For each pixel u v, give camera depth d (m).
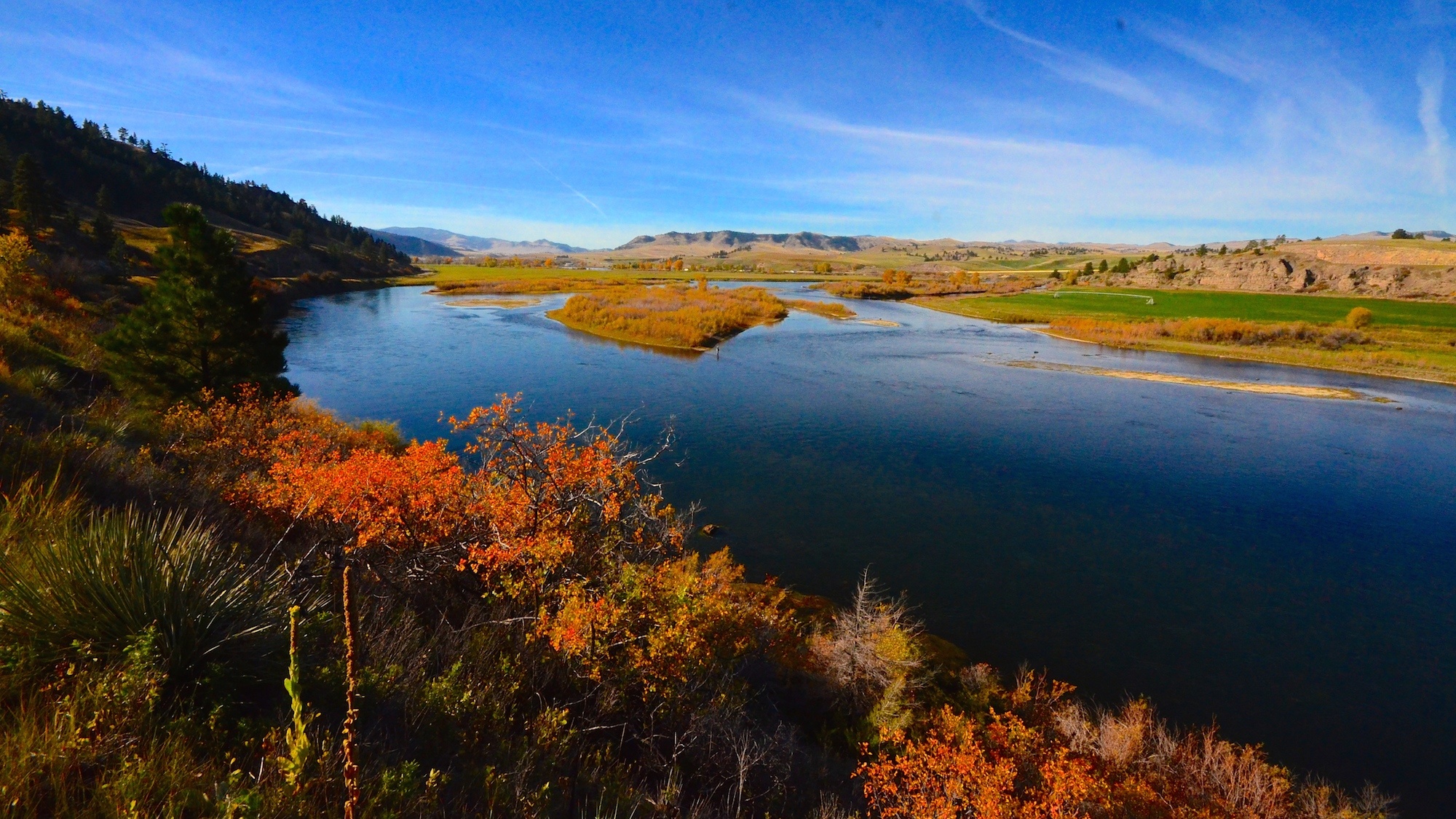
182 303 18.69
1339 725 14.17
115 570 4.41
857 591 18.78
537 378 46.22
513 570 9.87
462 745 5.38
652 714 7.86
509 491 10.46
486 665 7.34
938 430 36.41
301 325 70.81
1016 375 53.06
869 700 11.69
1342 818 11.05
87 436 9.61
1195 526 24.67
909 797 9.00
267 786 3.59
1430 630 18.11
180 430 14.88
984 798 8.90
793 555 20.94
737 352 62.41
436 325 73.19
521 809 4.88
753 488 26.75
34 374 13.72
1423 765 13.09
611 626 8.53
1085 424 38.16
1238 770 11.70
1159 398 45.03
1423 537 24.03
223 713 4.17
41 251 53.56
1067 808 9.09
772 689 11.41
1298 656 16.69
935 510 25.33
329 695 5.09
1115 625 17.81
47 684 3.76
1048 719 12.82
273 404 18.05
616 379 46.97
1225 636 17.47
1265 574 21.06
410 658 6.47
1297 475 30.20
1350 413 41.66
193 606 4.64
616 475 11.30
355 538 9.43
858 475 28.86
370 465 9.73
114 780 3.24
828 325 86.62
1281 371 57.03
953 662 15.23
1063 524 24.42
